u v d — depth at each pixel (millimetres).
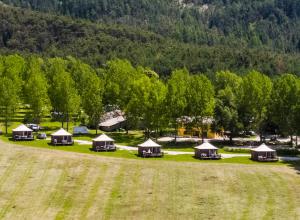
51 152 121438
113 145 130875
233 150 140500
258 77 157500
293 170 112875
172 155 128125
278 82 150375
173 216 81875
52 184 96938
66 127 172000
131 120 157250
